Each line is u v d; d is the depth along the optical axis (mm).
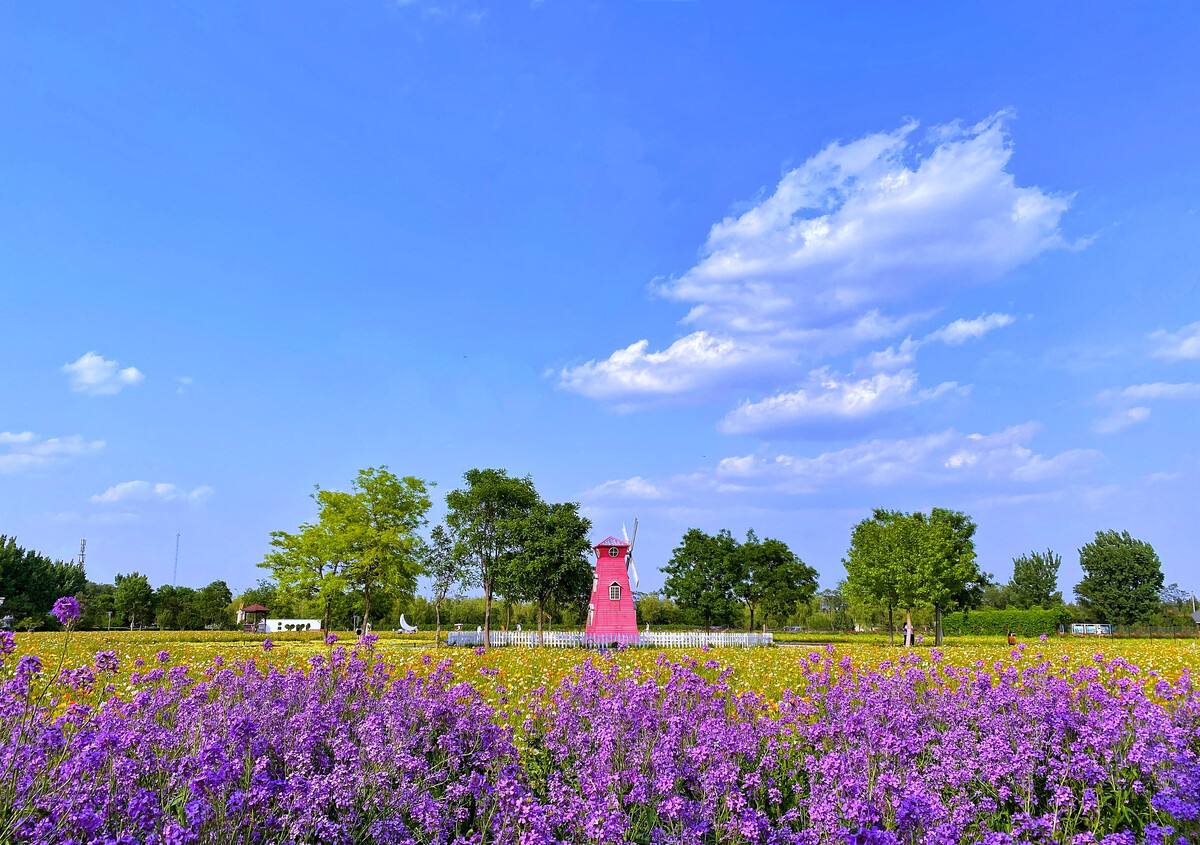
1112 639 64375
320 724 8195
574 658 29734
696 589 70125
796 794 7785
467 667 21484
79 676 8492
